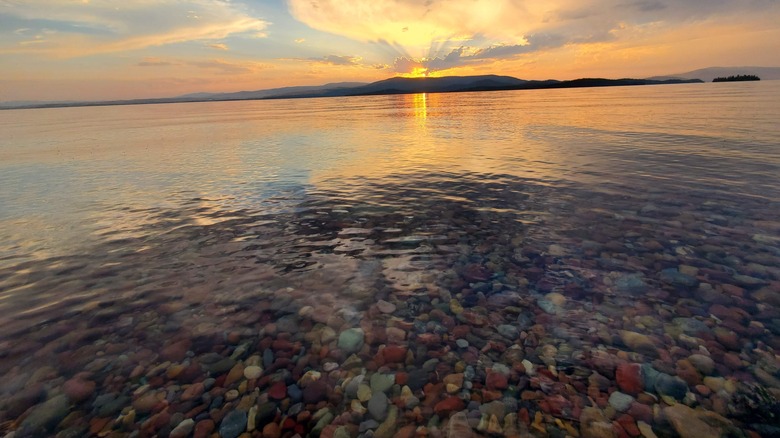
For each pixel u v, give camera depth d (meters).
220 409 1.03
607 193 2.73
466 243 1.98
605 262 1.73
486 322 1.35
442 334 1.29
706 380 1.07
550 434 0.94
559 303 1.44
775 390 1.03
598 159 3.89
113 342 1.29
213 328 1.35
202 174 3.84
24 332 1.34
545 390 1.06
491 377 1.11
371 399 1.05
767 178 2.88
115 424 1.00
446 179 3.37
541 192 2.83
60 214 2.60
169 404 1.05
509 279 1.62
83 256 1.92
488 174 3.48
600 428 0.95
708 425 0.95
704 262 1.68
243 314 1.43
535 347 1.22
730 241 1.86
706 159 3.63
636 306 1.40
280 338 1.30
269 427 0.98
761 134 4.85
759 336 1.22
